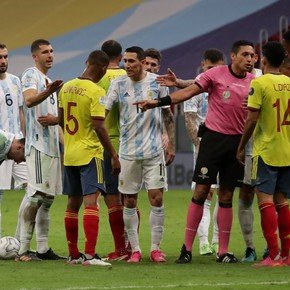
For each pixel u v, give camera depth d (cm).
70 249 3388
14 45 7906
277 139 3244
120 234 3559
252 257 3481
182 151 7369
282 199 3306
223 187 3428
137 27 7756
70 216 3375
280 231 3297
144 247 3928
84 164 3309
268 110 3228
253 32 7550
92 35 7806
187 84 3462
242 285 2825
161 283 2870
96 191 3322
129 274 3072
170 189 7356
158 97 3466
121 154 3456
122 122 3459
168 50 7650
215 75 3381
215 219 3753
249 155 3416
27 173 3491
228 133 3381
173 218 5156
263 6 7562
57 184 3531
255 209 5503
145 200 6384
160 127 3469
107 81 3666
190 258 3412
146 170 3453
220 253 3453
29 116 3481
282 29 7519
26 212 3459
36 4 8000
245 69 3362
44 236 3519
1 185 3731
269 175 3253
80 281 2919
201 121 3850
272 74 3259
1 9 7994
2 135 2184
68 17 7875
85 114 3309
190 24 7656
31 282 2898
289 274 3069
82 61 7775
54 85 3338
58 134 3569
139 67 3441
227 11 7612
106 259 3544
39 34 7894
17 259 3466
